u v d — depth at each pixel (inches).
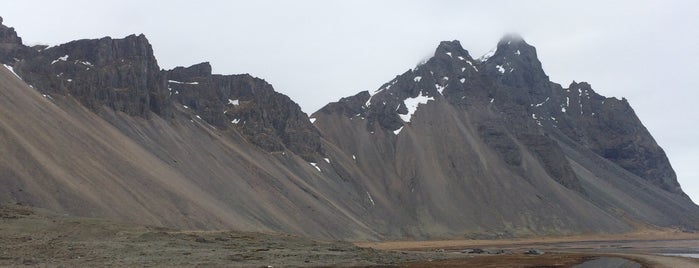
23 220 3558.1
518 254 5093.5
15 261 2586.1
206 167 7618.1
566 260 4097.0
